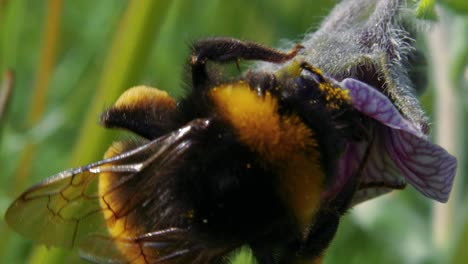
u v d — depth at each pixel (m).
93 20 0.15
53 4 0.14
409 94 0.11
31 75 0.15
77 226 0.10
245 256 0.11
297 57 0.11
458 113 0.13
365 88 0.10
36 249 0.12
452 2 0.11
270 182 0.10
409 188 0.13
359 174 0.11
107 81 0.12
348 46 0.11
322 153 0.10
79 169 0.10
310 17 0.15
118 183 0.10
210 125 0.10
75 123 0.14
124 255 0.11
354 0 0.12
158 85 0.14
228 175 0.10
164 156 0.10
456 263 0.12
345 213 0.11
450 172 0.10
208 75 0.11
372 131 0.11
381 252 0.13
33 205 0.10
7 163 0.14
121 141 0.11
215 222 0.10
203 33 0.15
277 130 0.10
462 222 0.13
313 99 0.10
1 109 0.13
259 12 0.15
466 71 0.12
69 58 0.15
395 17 0.11
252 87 0.10
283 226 0.10
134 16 0.12
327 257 0.14
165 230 0.10
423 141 0.11
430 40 0.12
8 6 0.14
